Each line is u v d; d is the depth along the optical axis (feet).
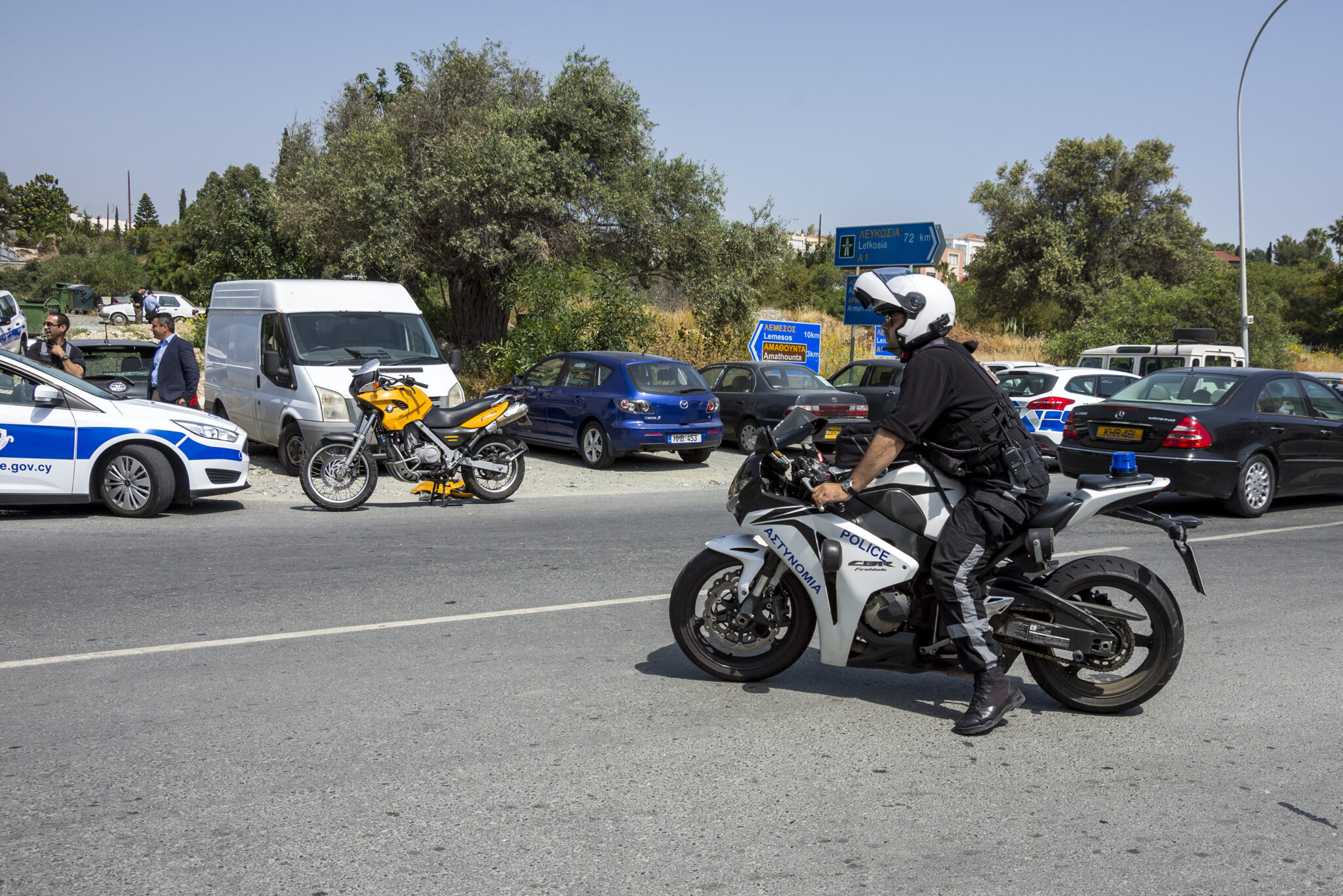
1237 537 30.81
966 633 13.60
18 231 306.55
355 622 18.99
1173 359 67.82
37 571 22.58
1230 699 15.66
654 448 44.96
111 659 16.47
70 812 10.94
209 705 14.42
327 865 9.88
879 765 12.78
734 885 9.64
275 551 25.46
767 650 16.10
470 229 66.69
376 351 39.91
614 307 64.08
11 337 64.13
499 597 21.17
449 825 10.81
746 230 77.61
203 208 103.04
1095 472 35.96
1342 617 20.92
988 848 10.52
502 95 75.46
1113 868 10.11
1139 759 13.15
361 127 81.35
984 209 149.48
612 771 12.38
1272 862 10.31
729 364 56.08
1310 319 186.60
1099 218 144.05
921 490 14.07
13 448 28.48
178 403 37.35
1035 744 13.65
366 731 13.52
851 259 70.33
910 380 13.44
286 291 40.42
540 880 9.66
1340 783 12.45
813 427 14.65
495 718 14.16
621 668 16.58
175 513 31.01
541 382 49.21
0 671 15.76
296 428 38.52
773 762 12.82
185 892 9.30
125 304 141.59
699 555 15.74
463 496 35.40
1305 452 36.06
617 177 74.43
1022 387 54.29
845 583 14.30
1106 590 16.99
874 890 9.59
